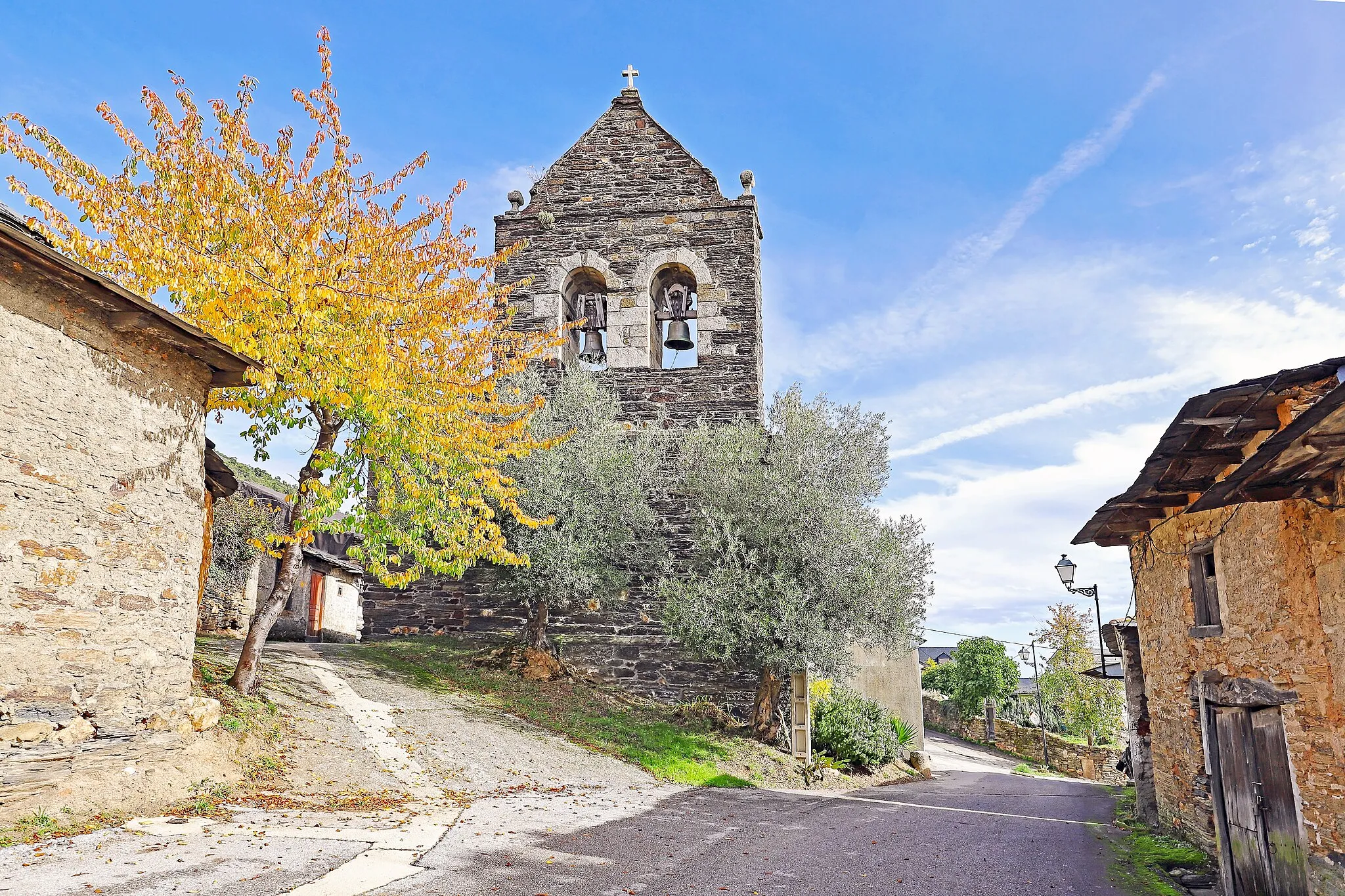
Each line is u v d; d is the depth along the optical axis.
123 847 6.29
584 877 6.78
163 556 8.11
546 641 16.78
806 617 14.84
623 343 18.69
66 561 7.05
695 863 7.65
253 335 10.08
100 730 7.30
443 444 11.72
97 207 9.62
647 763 13.51
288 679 12.84
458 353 12.16
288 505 19.45
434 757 11.32
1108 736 29.45
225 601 17.39
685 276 19.55
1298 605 6.55
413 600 17.95
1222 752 8.40
